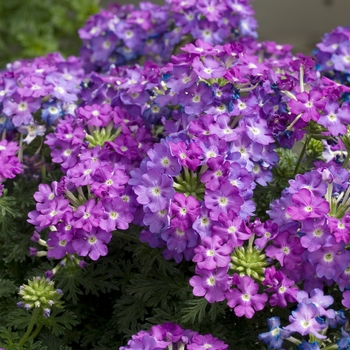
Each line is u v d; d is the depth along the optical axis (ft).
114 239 2.51
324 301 2.21
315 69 2.71
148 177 2.29
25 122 2.54
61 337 2.52
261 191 2.51
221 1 2.79
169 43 2.90
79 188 2.37
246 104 2.43
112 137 2.52
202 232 2.28
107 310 2.56
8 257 2.52
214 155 2.31
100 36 2.94
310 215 2.22
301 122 2.41
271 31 5.23
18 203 2.58
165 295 2.40
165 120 2.51
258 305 2.22
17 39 4.71
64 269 2.45
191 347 2.22
